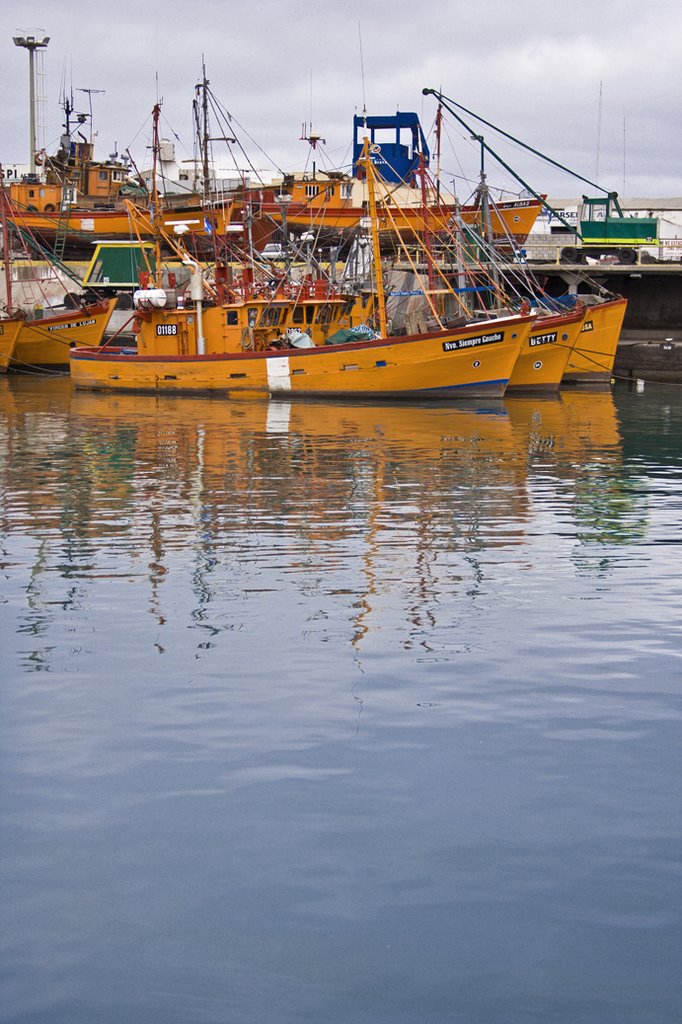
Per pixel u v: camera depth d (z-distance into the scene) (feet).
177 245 163.12
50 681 32.73
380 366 136.05
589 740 28.25
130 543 52.85
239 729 28.99
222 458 84.74
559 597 42.50
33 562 48.75
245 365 141.59
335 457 85.10
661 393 150.10
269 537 54.29
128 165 231.91
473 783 25.73
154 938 19.69
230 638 37.01
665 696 31.40
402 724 29.27
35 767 26.68
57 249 222.28
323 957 19.13
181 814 24.21
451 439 97.45
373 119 195.42
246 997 18.16
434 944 19.45
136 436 99.96
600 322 158.20
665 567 47.80
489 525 57.47
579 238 188.85
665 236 232.53
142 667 33.99
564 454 87.20
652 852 22.49
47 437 99.30
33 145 270.05
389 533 55.36
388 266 165.89
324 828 23.56
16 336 180.24
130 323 197.36
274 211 186.80
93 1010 17.88
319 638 36.94
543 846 22.75
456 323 139.54
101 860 22.30
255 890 21.17
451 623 38.81
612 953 19.17
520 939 19.58
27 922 20.17
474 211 174.91
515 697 31.32
